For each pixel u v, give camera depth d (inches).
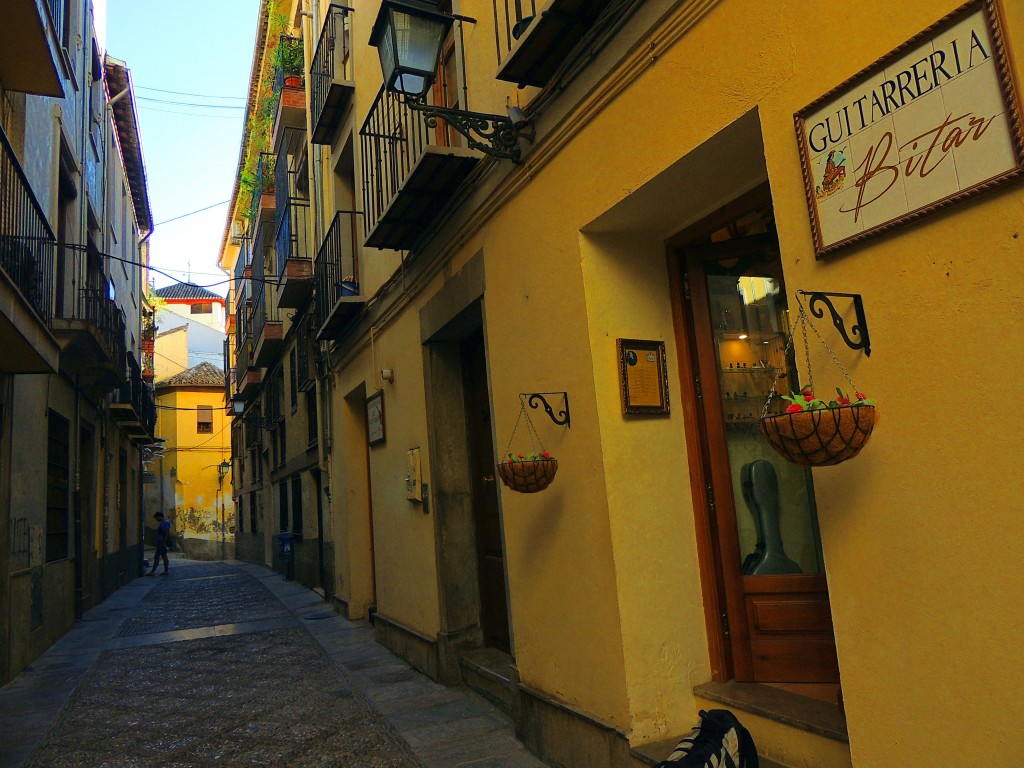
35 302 277.3
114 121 623.2
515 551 183.8
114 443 642.2
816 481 98.5
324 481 488.7
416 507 268.8
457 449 251.6
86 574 500.7
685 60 122.9
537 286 169.8
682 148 123.3
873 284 89.5
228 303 1167.0
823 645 136.5
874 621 89.8
